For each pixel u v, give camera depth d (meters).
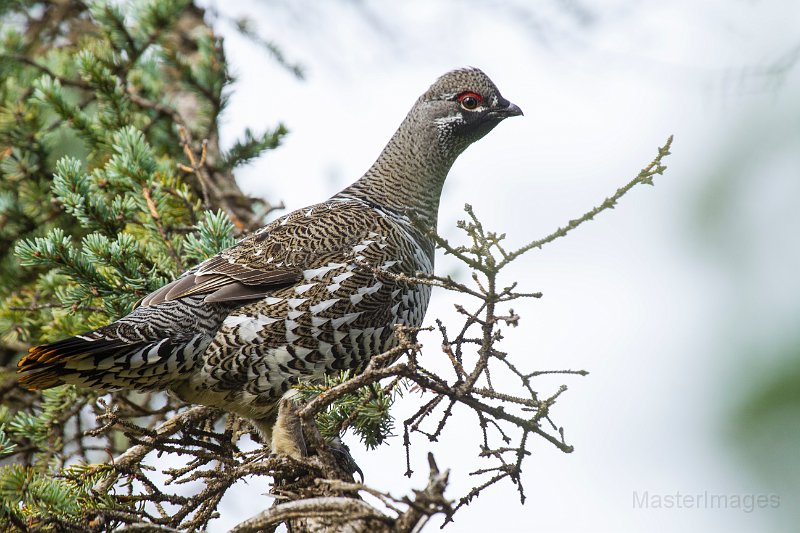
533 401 7.56
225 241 10.51
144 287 10.05
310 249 9.66
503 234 7.32
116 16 13.24
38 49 15.01
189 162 13.11
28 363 8.26
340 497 7.17
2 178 12.66
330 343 9.54
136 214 11.20
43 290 11.26
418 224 7.24
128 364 8.84
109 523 7.89
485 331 7.55
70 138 14.20
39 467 10.17
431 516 6.77
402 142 11.50
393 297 9.87
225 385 9.39
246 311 9.38
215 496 8.30
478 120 11.62
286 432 9.00
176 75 13.59
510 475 7.70
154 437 8.77
